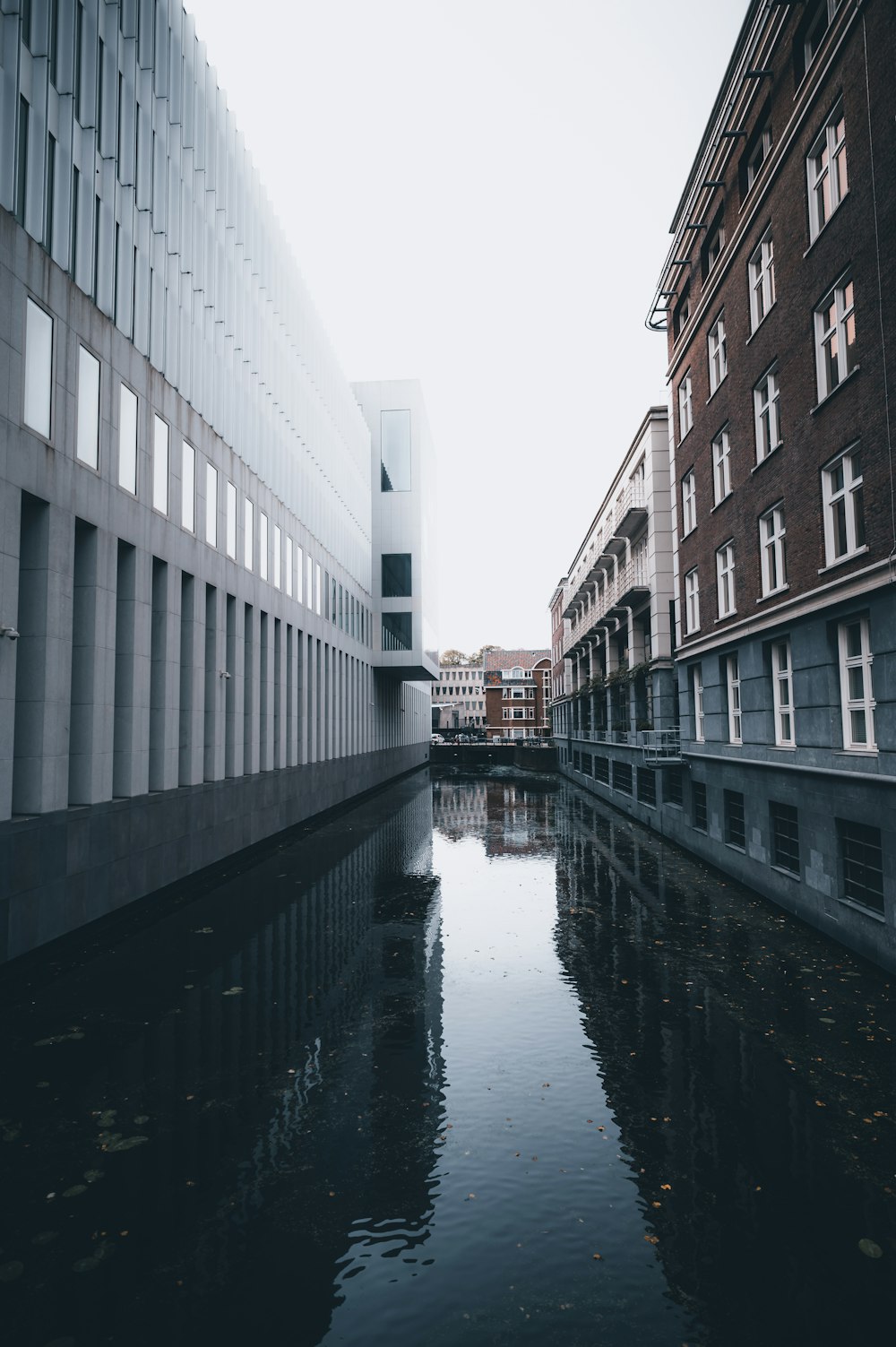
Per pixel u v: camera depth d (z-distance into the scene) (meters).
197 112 18.52
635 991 8.96
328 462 32.25
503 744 77.19
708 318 16.80
